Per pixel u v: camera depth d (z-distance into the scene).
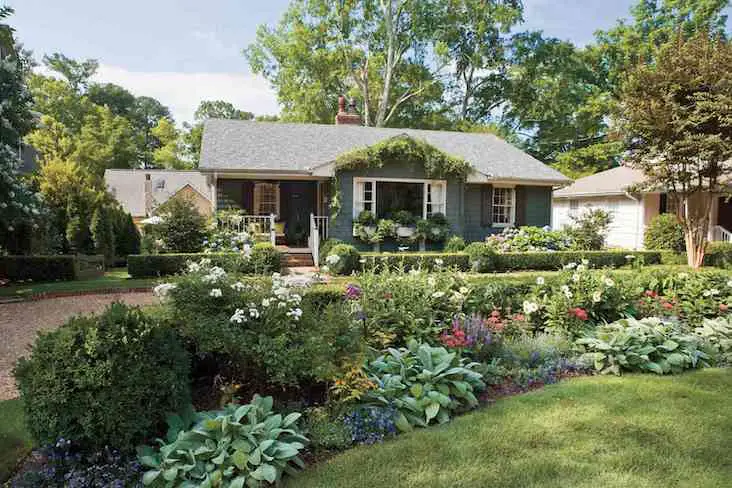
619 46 28.12
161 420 3.12
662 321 6.11
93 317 3.19
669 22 27.00
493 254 12.49
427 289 5.75
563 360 5.13
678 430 3.63
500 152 18.36
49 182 13.75
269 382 3.88
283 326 3.87
